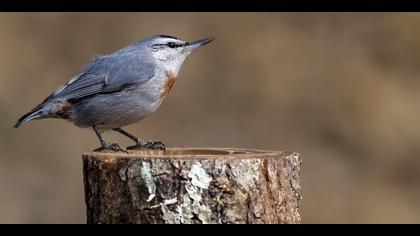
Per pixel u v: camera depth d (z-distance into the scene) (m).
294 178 7.17
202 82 15.98
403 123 15.27
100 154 7.07
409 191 14.48
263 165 6.87
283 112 15.65
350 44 16.66
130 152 8.19
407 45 16.58
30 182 14.54
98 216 6.95
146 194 6.73
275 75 16.02
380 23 16.94
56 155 14.83
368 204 13.99
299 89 15.86
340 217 13.73
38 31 16.78
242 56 16.31
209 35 16.69
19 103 15.66
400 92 15.73
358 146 15.19
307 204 13.94
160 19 17.05
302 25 16.89
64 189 14.41
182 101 15.67
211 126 15.45
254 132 15.41
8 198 14.25
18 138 15.07
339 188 14.32
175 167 6.71
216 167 6.73
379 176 14.73
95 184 6.97
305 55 16.34
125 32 16.97
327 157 14.99
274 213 6.90
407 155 14.94
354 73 16.02
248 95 15.86
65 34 16.86
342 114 15.51
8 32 16.50
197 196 6.70
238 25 16.75
